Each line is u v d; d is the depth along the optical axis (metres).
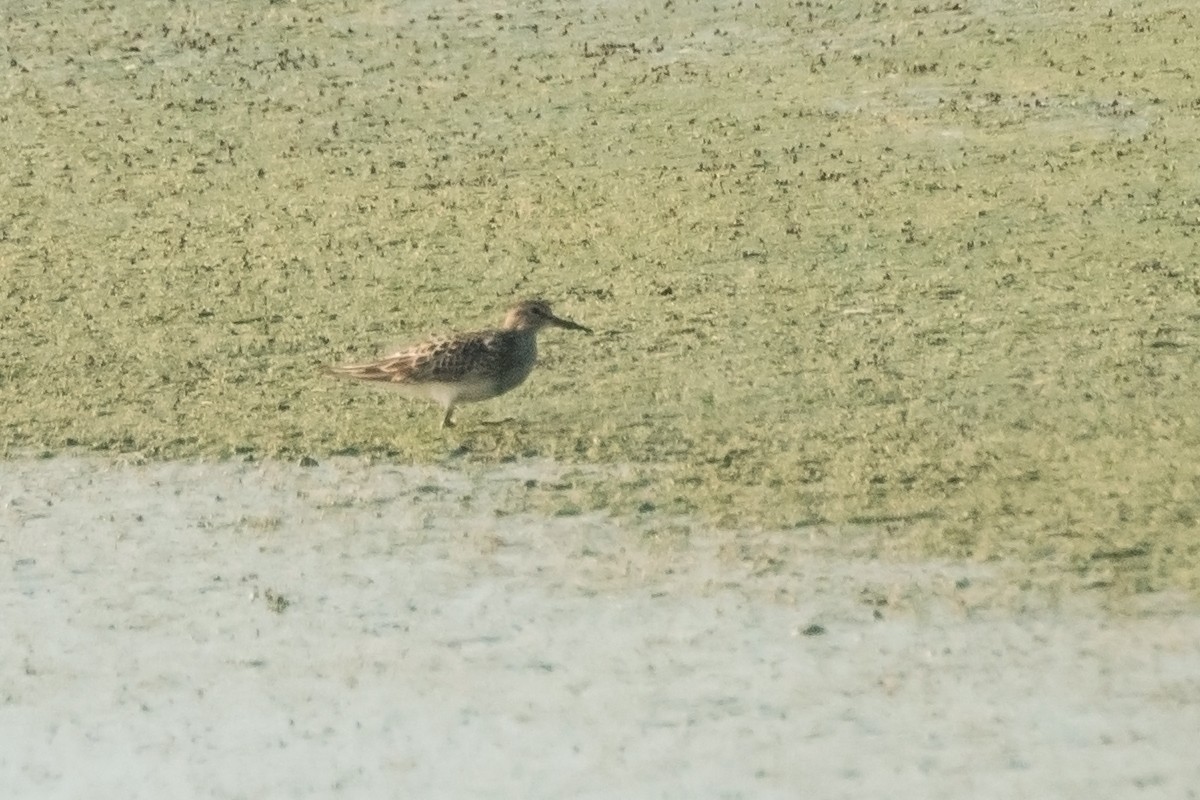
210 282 20.66
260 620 13.67
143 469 16.17
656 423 16.58
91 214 23.12
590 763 11.74
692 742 11.93
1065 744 11.73
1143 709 12.08
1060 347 17.84
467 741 12.06
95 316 19.69
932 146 24.19
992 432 16.09
